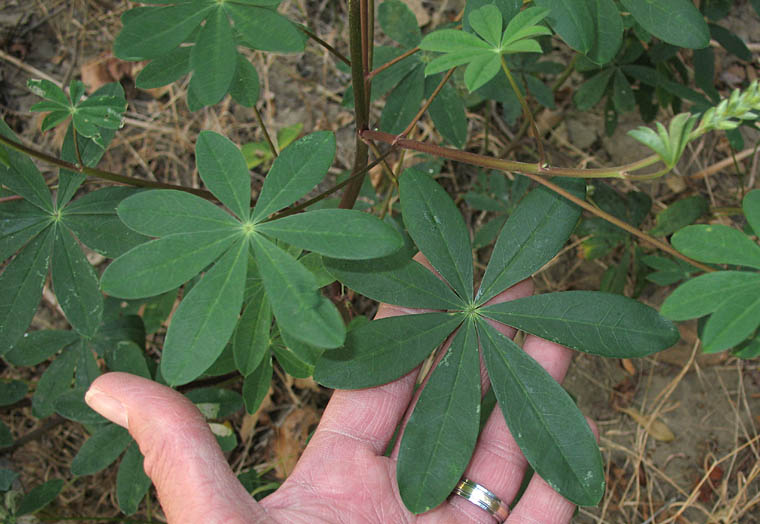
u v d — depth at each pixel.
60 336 0.38
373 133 0.32
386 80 0.39
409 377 0.34
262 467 0.47
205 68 0.26
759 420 0.50
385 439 0.33
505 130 0.56
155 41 0.26
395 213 0.48
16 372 0.48
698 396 0.50
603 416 0.50
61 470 0.47
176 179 0.55
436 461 0.28
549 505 0.33
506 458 0.34
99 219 0.32
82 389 0.36
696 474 0.49
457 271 0.30
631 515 0.48
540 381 0.29
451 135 0.39
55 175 0.53
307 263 0.31
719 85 0.57
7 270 0.31
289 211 0.31
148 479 0.36
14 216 0.31
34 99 0.54
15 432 0.47
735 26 0.58
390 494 0.32
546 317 0.30
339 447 0.32
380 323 0.29
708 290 0.25
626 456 0.49
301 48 0.25
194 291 0.25
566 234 0.30
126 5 0.57
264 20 0.26
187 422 0.30
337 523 0.30
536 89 0.46
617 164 0.56
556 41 0.57
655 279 0.40
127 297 0.24
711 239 0.26
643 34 0.39
